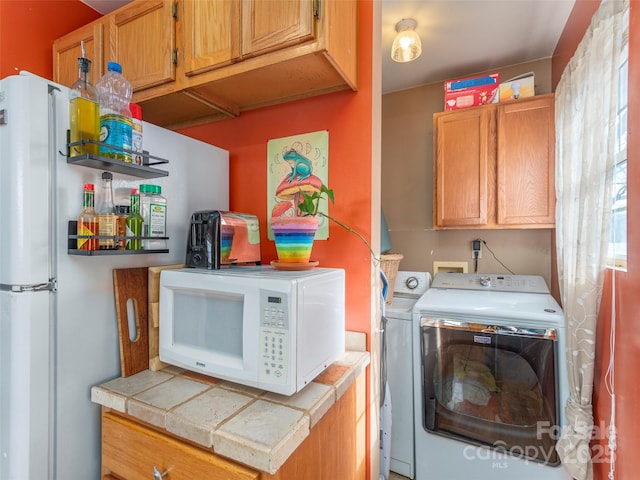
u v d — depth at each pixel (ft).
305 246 3.33
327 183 4.10
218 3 3.58
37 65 5.06
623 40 3.29
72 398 2.80
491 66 7.25
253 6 3.35
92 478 2.94
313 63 3.31
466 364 4.91
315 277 2.92
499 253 7.23
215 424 2.31
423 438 5.20
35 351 2.55
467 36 6.22
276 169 4.43
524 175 6.07
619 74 3.59
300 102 4.28
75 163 2.77
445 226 6.71
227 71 3.57
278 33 3.20
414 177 8.04
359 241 3.93
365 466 3.84
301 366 2.65
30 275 2.52
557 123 5.60
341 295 3.49
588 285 3.86
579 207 4.09
